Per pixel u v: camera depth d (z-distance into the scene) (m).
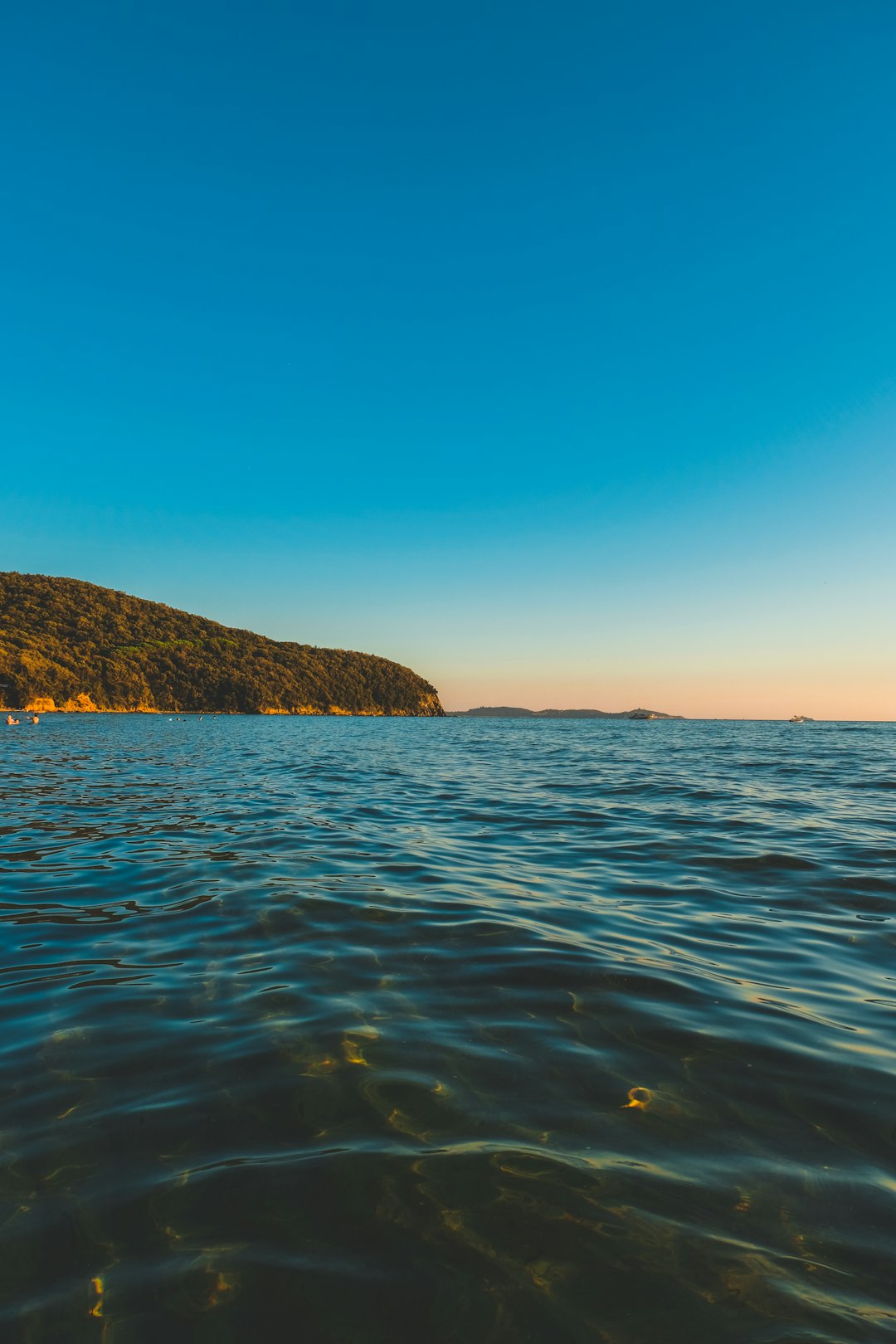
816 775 22.39
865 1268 2.72
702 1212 3.02
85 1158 3.36
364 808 14.53
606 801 15.87
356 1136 3.53
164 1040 4.54
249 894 7.91
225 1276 2.69
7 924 6.88
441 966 5.87
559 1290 2.63
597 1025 4.80
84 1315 2.52
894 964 6.00
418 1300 2.59
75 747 33.50
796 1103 3.86
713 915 7.35
